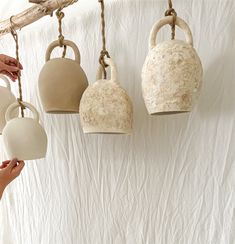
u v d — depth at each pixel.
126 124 0.58
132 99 0.69
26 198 0.87
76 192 0.79
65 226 0.81
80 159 0.78
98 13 0.72
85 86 0.64
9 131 0.66
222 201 0.61
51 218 0.83
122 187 0.72
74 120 0.78
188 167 0.65
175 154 0.66
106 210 0.75
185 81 0.50
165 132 0.66
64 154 0.80
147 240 0.69
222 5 0.59
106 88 0.57
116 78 0.58
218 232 0.62
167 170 0.67
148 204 0.69
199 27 0.61
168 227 0.67
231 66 0.59
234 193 0.60
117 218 0.73
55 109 0.63
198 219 0.64
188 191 0.65
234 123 0.60
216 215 0.62
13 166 0.67
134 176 0.71
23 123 0.66
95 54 0.73
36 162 0.84
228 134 0.60
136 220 0.71
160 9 0.65
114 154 0.73
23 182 0.87
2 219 0.92
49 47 0.67
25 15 0.70
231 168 0.60
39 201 0.85
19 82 0.72
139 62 0.68
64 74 0.62
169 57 0.50
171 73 0.50
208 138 0.62
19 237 0.90
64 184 0.81
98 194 0.76
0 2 0.89
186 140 0.64
